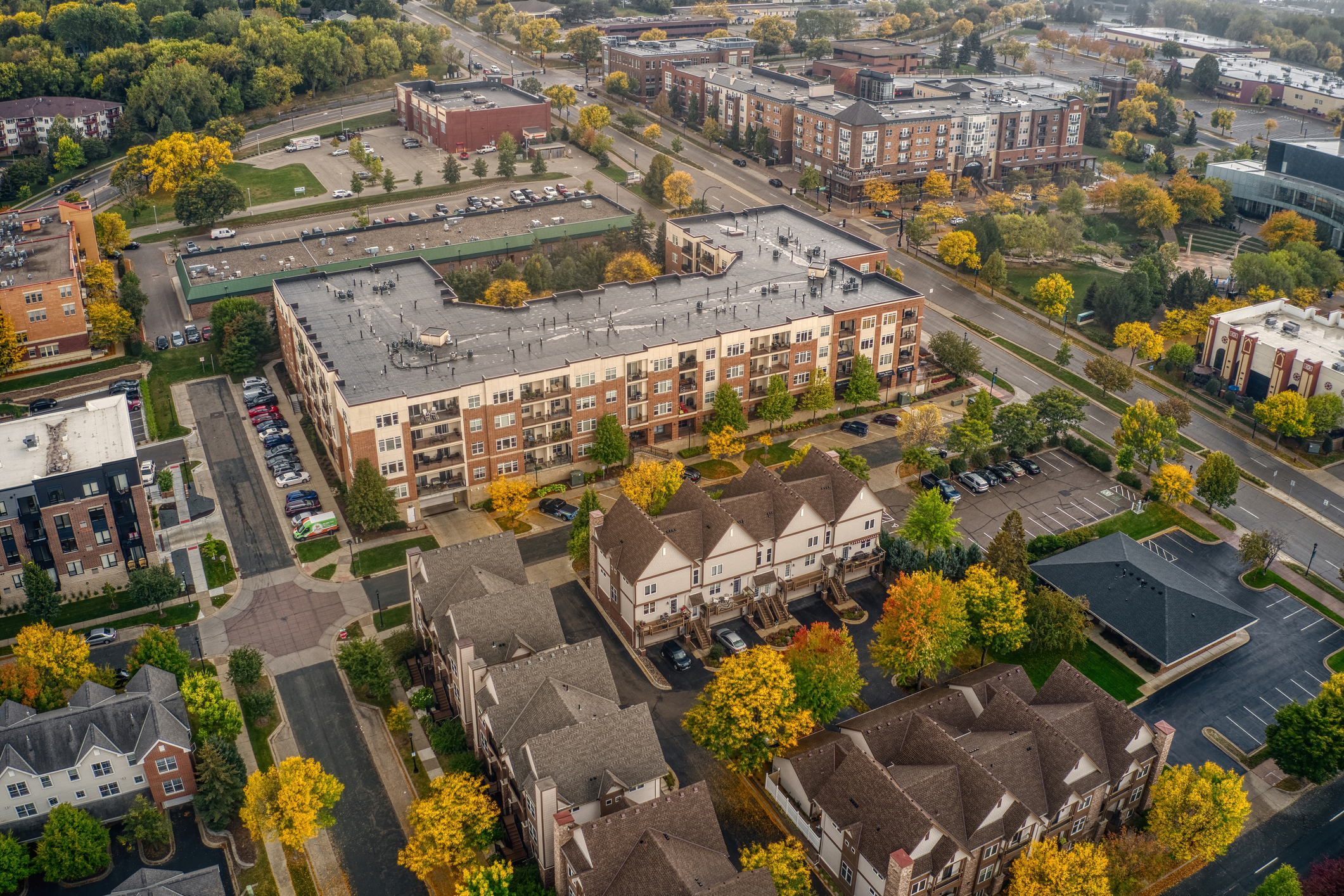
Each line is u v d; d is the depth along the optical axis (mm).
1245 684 120125
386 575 133375
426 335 151500
